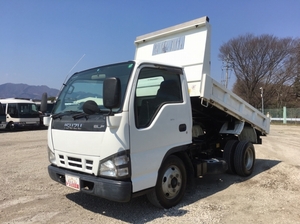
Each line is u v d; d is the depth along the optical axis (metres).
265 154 9.89
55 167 4.46
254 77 52.81
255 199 4.97
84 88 4.45
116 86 3.36
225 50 53.25
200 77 5.27
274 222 3.98
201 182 6.14
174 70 4.67
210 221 4.00
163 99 4.41
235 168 6.46
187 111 4.81
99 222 3.99
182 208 4.51
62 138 4.25
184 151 4.83
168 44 6.03
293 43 49.88
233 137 7.22
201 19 5.46
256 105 54.66
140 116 3.93
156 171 4.11
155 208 4.49
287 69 51.25
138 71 3.98
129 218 4.12
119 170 3.60
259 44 50.31
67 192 5.42
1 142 13.28
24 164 8.08
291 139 15.01
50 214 4.31
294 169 7.23
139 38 6.64
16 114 20.62
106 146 3.66
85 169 3.92
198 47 5.45
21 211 4.45
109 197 3.63
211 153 6.34
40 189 5.63
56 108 4.73
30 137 15.79
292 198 5.00
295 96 52.31
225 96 5.87
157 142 4.12
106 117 3.68
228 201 4.88
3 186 5.84
